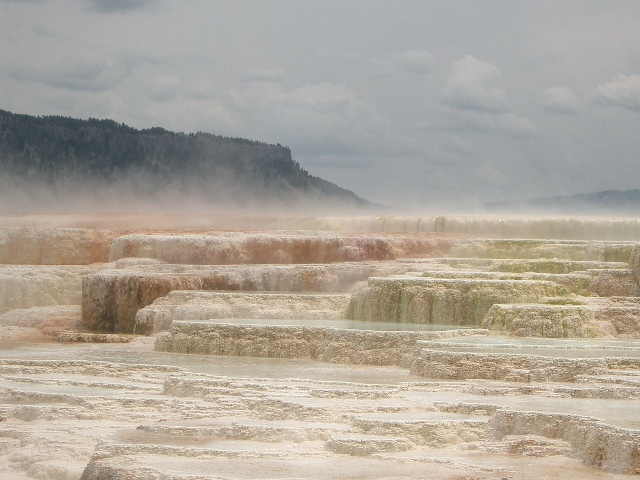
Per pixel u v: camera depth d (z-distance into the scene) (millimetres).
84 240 117625
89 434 47812
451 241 112500
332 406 48875
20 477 43406
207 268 99625
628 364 56781
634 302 76062
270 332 74125
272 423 47125
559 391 50688
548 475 38906
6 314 96812
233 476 38594
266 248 111125
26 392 56219
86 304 92625
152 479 38719
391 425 44781
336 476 38719
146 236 110812
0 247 115062
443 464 40531
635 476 38719
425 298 79125
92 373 65375
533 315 70812
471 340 67125
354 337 70000
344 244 112312
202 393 55219
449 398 50906
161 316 86688
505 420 44406
